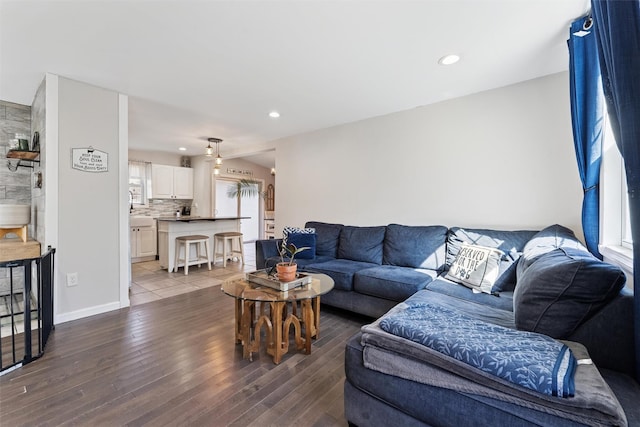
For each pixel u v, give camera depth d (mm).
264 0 1672
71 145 2719
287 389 1732
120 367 1948
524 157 2742
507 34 2002
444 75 2625
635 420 884
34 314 2854
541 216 2666
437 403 1116
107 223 2969
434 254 2932
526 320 1386
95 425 1429
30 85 2842
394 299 2547
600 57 1320
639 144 1038
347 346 1404
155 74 2621
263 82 2779
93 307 2887
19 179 3365
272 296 2021
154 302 3301
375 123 3793
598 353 1200
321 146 4395
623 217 1878
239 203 8430
